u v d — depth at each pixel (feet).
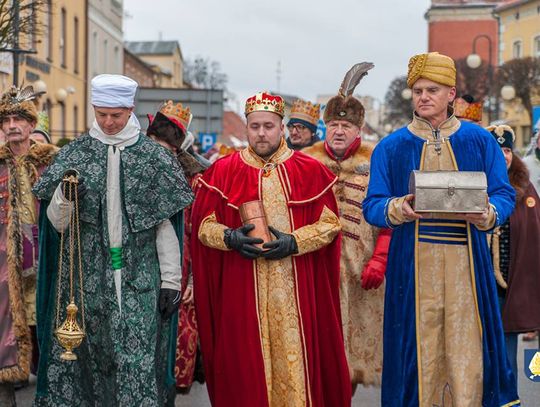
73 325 16.06
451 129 16.89
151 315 16.60
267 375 17.24
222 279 17.84
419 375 16.53
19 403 22.98
